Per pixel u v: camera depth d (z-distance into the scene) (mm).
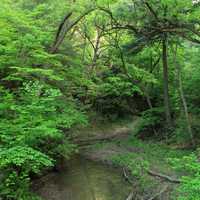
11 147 7691
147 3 13953
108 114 25828
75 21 15734
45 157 8047
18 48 10914
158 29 15125
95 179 12555
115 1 16469
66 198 10414
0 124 8102
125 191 11266
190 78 18812
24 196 8633
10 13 11570
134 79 21641
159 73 23766
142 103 27297
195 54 20047
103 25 20156
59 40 14672
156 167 13023
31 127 8062
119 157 15117
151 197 10273
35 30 11898
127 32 18844
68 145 12570
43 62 11719
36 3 16531
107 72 23750
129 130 23000
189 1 13891
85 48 21844
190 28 14039
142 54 22750
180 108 18094
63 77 13625
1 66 10641
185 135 16125
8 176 8641
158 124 19266
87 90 19125
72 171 13500
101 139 20078
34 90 9055
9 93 9844
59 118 10273
